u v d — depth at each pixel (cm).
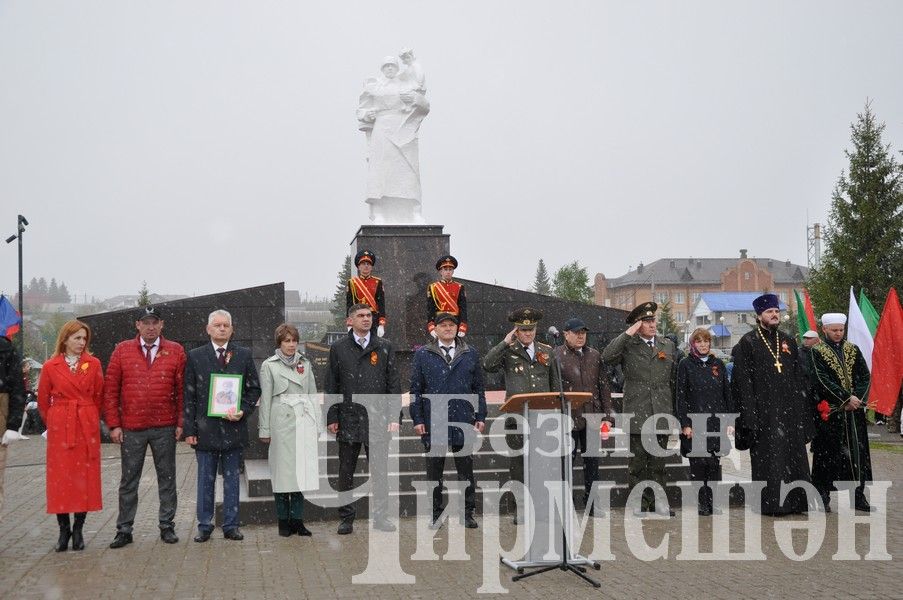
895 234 2992
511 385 1048
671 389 1139
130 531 949
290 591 739
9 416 959
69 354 942
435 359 1036
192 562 855
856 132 3089
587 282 6488
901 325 1431
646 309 1124
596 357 1155
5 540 985
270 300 2158
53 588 754
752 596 715
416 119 1805
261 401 1012
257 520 1071
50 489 909
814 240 5525
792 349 1127
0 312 2189
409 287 1717
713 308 9019
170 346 986
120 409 966
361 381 1013
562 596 723
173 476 974
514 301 2017
